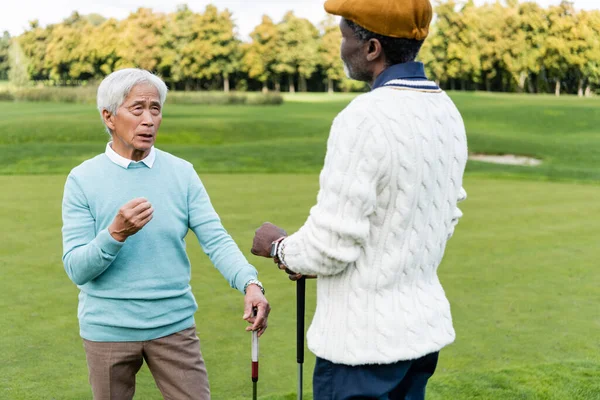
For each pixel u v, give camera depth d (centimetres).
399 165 185
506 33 4159
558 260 593
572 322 436
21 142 1945
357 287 192
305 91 5584
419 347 194
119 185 227
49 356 375
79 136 2034
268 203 852
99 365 228
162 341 231
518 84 4141
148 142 225
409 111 189
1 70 5378
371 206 183
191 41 5278
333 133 189
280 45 5388
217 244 243
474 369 358
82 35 5203
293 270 196
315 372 204
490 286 513
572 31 3734
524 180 1178
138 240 225
